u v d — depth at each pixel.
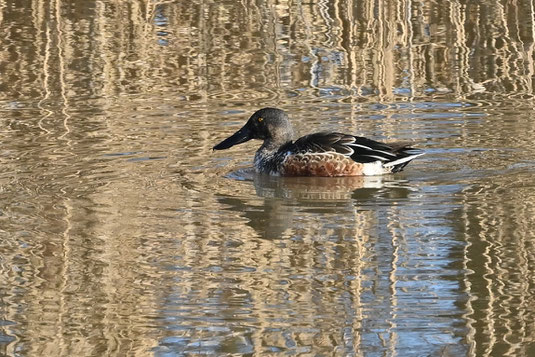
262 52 21.53
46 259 11.44
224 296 10.39
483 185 14.16
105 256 11.52
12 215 12.97
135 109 18.42
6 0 24.12
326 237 12.16
